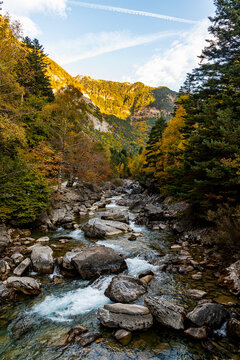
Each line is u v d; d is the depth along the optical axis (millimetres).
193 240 12547
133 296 6605
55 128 25422
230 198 10867
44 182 16594
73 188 29516
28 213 14336
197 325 5234
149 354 4504
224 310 5543
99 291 7484
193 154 13102
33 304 6688
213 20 17859
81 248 11438
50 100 35219
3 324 5742
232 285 6879
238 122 10609
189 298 6594
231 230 9609
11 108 12852
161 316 5484
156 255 10719
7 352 4773
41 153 20672
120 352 4590
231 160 10414
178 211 19375
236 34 15914
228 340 4797
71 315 6109
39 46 36125
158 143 35094
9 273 8445
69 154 26422
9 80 12531
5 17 11070
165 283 7691
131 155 130000
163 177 29031
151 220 18828
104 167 38656
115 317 5508
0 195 13117
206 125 13453
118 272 8906
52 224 16172
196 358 4355
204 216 11859
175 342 4832
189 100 19625
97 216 21250
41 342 5043
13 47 11961
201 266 8922
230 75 14984
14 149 16859
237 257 8898
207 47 18938
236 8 16188
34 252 9539
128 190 51094
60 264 9297
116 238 13922
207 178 12617
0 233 12148
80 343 4895
